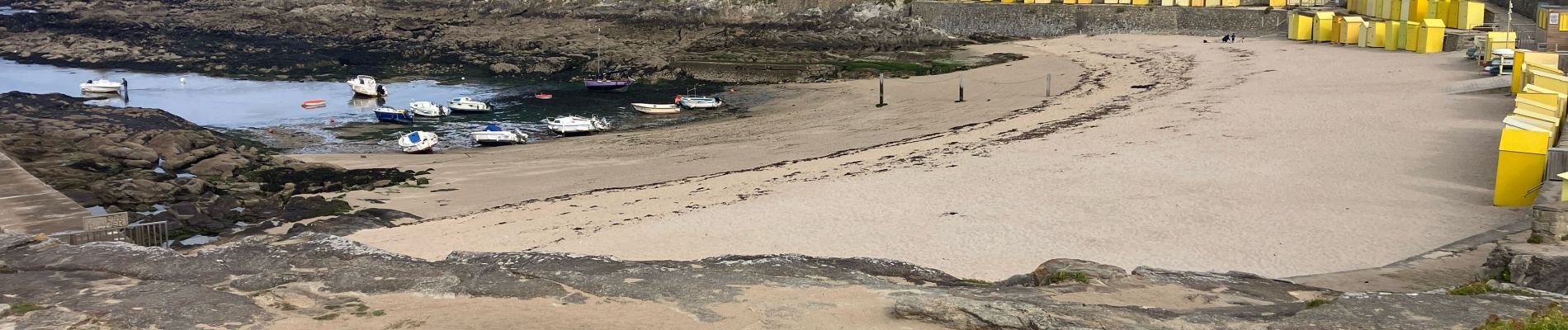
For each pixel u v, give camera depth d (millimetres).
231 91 78500
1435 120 47594
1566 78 43875
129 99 74625
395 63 92250
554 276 18375
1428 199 33719
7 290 16844
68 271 18375
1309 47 80750
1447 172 37406
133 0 132875
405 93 77875
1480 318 14703
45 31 110812
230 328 15258
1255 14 93250
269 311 16266
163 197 42375
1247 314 15336
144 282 17547
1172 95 61156
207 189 44438
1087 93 65938
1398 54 72938
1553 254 20453
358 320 15891
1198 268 27047
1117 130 49562
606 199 39531
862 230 32312
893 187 38625
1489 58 63125
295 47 101875
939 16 105062
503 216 36969
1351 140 43969
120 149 49844
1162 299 17062
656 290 17453
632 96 76625
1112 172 39812
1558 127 36344
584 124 61875
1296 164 39969
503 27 111375
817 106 70000
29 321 15172
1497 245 23078
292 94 77125
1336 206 33344
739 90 78500
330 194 44188
